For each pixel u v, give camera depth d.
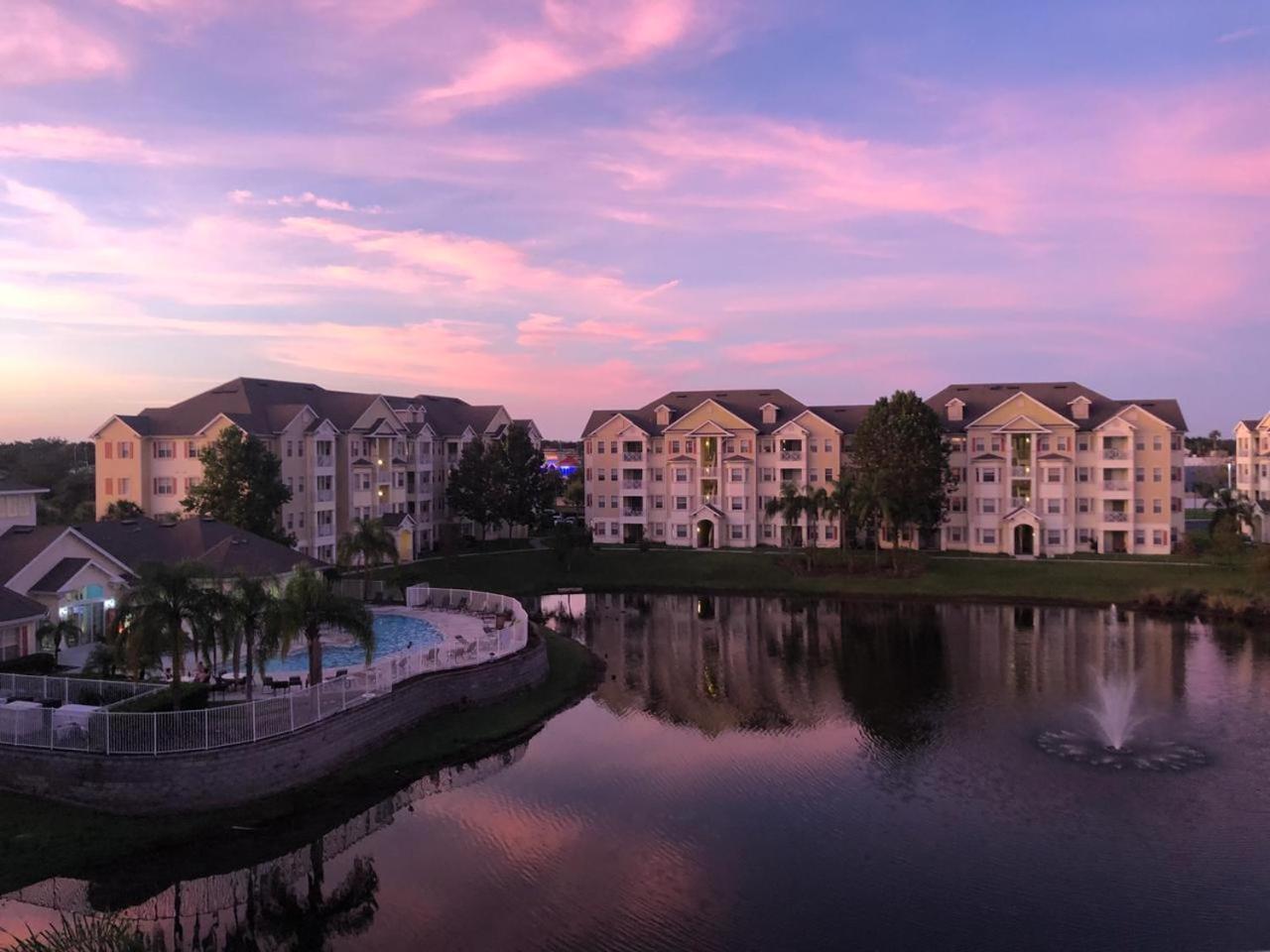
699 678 49.41
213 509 64.19
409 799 32.09
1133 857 27.45
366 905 24.88
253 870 26.78
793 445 97.31
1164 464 88.19
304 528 77.19
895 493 82.38
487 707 42.00
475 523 101.69
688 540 99.25
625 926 23.78
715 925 23.83
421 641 49.94
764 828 29.73
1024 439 90.50
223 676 37.88
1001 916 24.20
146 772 28.97
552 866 27.17
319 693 33.53
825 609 72.44
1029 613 69.06
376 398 88.38
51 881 25.56
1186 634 60.28
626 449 102.62
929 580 79.44
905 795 32.28
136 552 50.59
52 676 33.88
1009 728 39.69
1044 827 29.58
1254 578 71.50
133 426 75.12
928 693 45.75
